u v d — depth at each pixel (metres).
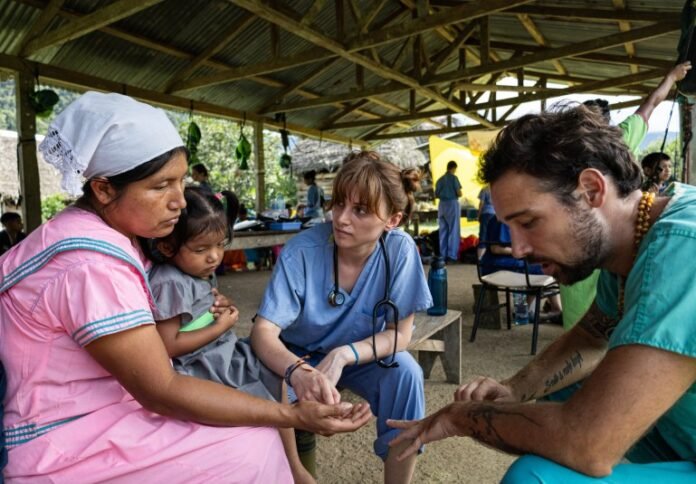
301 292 1.81
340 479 2.23
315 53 6.87
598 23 7.60
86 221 1.14
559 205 1.05
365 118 13.04
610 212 1.10
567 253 1.10
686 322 0.91
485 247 4.74
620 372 0.94
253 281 7.77
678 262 0.95
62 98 21.27
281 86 9.84
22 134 6.56
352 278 1.82
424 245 9.45
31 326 1.10
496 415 1.15
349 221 1.63
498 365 3.62
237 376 1.60
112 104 1.10
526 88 10.30
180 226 1.46
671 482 1.04
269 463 1.29
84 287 1.05
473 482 2.20
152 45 7.19
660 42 7.92
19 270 1.10
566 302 2.67
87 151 1.05
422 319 2.96
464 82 11.09
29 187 6.66
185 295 1.47
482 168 1.17
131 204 1.14
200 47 7.71
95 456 1.13
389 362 1.82
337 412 1.32
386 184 1.62
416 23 5.84
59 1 5.81
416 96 12.74
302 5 7.34
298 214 10.01
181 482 1.18
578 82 12.04
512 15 8.19
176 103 8.66
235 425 1.23
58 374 1.12
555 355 1.56
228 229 1.59
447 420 1.27
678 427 1.14
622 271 1.19
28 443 1.11
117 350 1.07
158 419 1.22
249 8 5.21
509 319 4.58
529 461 1.06
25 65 6.48
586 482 1.00
